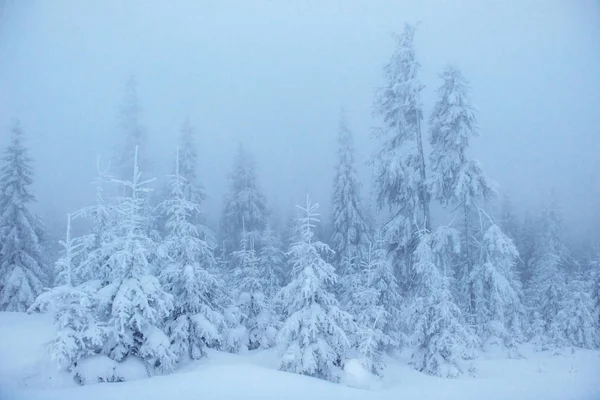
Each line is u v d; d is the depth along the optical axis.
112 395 8.52
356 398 9.59
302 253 13.66
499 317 18.59
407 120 20.75
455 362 14.07
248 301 18.19
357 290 16.22
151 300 11.07
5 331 15.75
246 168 35.53
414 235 19.38
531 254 36.97
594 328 20.81
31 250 23.28
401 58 20.05
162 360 10.84
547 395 10.30
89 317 10.16
